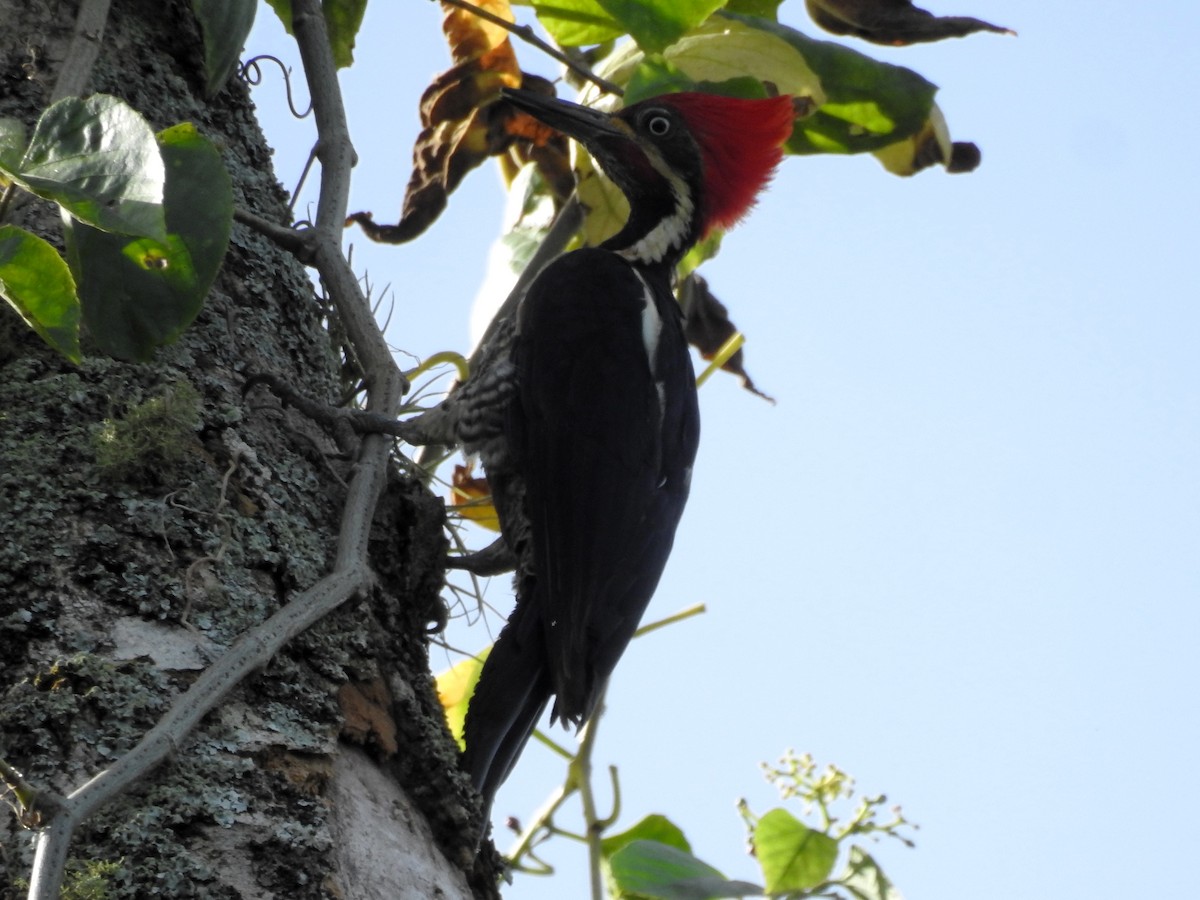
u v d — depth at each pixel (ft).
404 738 19.08
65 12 21.72
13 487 17.39
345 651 18.62
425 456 29.94
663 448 30.76
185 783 15.55
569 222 31.89
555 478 29.09
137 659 16.30
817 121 33.47
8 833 14.48
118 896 14.47
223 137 23.98
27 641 16.10
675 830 28.89
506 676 26.45
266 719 16.76
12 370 18.69
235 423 19.76
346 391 25.61
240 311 21.91
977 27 30.81
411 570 22.34
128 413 18.37
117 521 17.46
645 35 26.55
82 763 15.29
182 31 23.85
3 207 16.80
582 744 27.91
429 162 30.76
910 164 31.76
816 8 31.04
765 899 24.11
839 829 25.73
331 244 24.17
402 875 16.93
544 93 32.14
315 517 20.44
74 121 15.71
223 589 17.70
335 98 25.91
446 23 30.66
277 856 15.53
